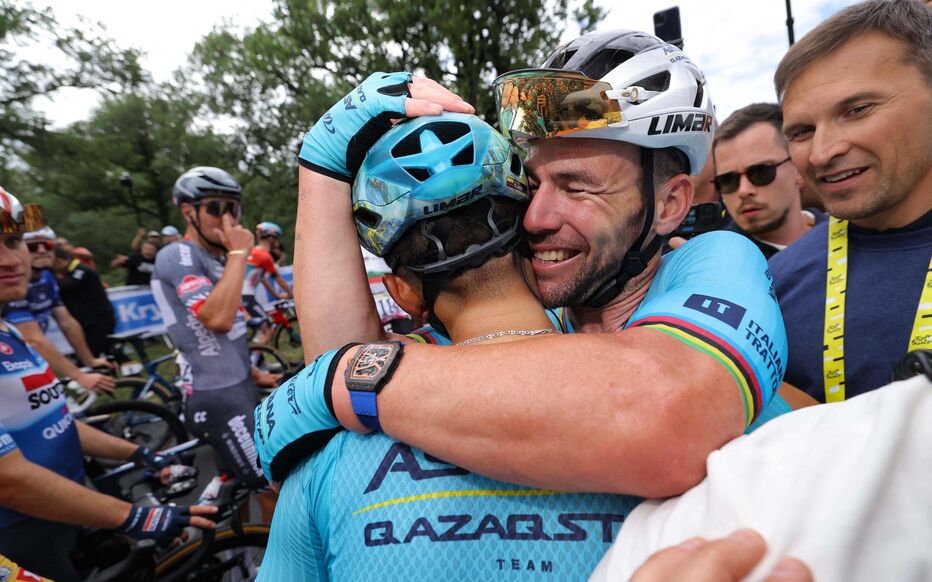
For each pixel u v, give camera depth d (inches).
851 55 37.2
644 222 32.7
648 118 30.3
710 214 80.0
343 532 26.7
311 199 32.6
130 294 285.7
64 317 168.7
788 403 36.6
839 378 41.4
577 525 24.1
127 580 70.1
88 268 221.6
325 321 32.8
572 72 28.8
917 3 36.1
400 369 25.4
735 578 14.5
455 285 29.5
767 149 87.5
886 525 15.1
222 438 103.3
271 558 31.7
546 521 24.3
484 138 28.3
